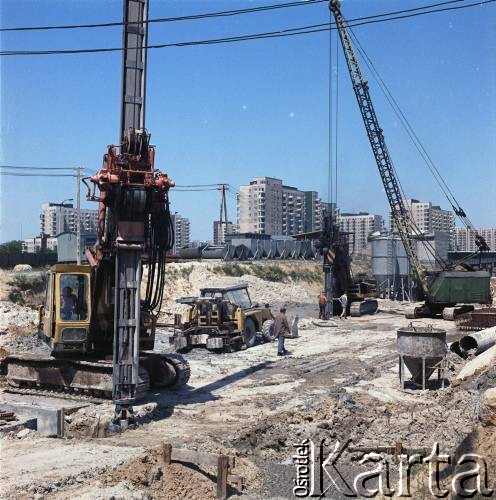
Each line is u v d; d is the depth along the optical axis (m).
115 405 12.61
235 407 14.27
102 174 12.84
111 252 14.12
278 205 156.75
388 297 56.66
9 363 16.00
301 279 67.88
